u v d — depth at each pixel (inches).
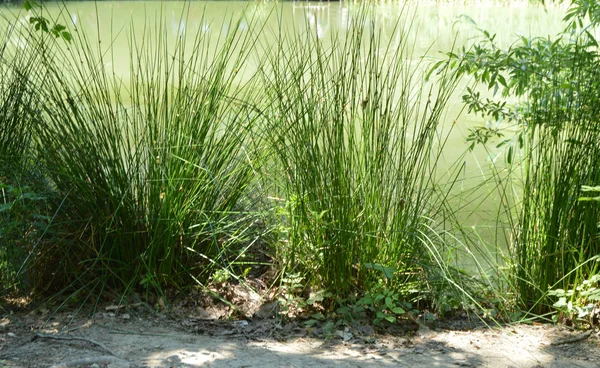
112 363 114.6
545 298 147.6
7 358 116.0
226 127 153.2
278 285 151.1
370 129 150.3
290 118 149.9
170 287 148.0
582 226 146.8
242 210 158.4
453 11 781.9
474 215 206.2
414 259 148.0
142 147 148.9
